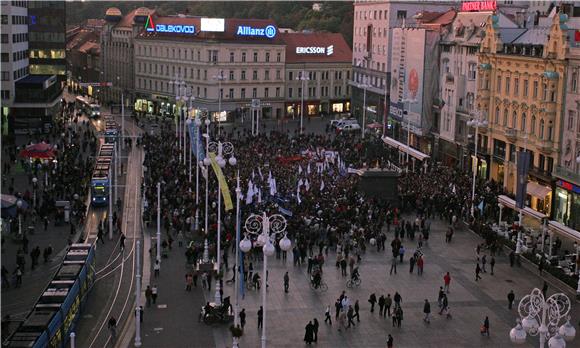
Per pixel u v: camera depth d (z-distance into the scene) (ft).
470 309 170.81
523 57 282.77
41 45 498.28
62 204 241.96
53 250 210.59
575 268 193.47
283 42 522.47
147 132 427.33
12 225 228.02
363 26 511.40
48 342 126.72
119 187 303.07
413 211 260.62
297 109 542.16
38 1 491.72
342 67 561.84
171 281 187.93
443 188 270.87
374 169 272.92
